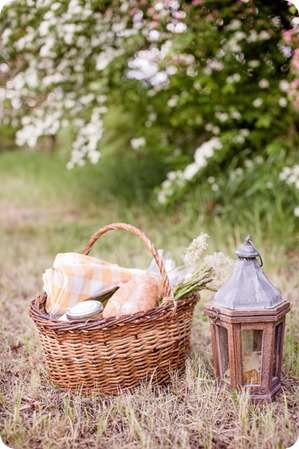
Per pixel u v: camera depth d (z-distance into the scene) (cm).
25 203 771
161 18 416
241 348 225
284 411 223
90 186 733
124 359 233
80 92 527
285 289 356
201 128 616
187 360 266
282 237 448
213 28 428
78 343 228
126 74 525
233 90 463
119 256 452
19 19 455
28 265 460
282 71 468
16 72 515
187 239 468
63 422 217
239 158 562
